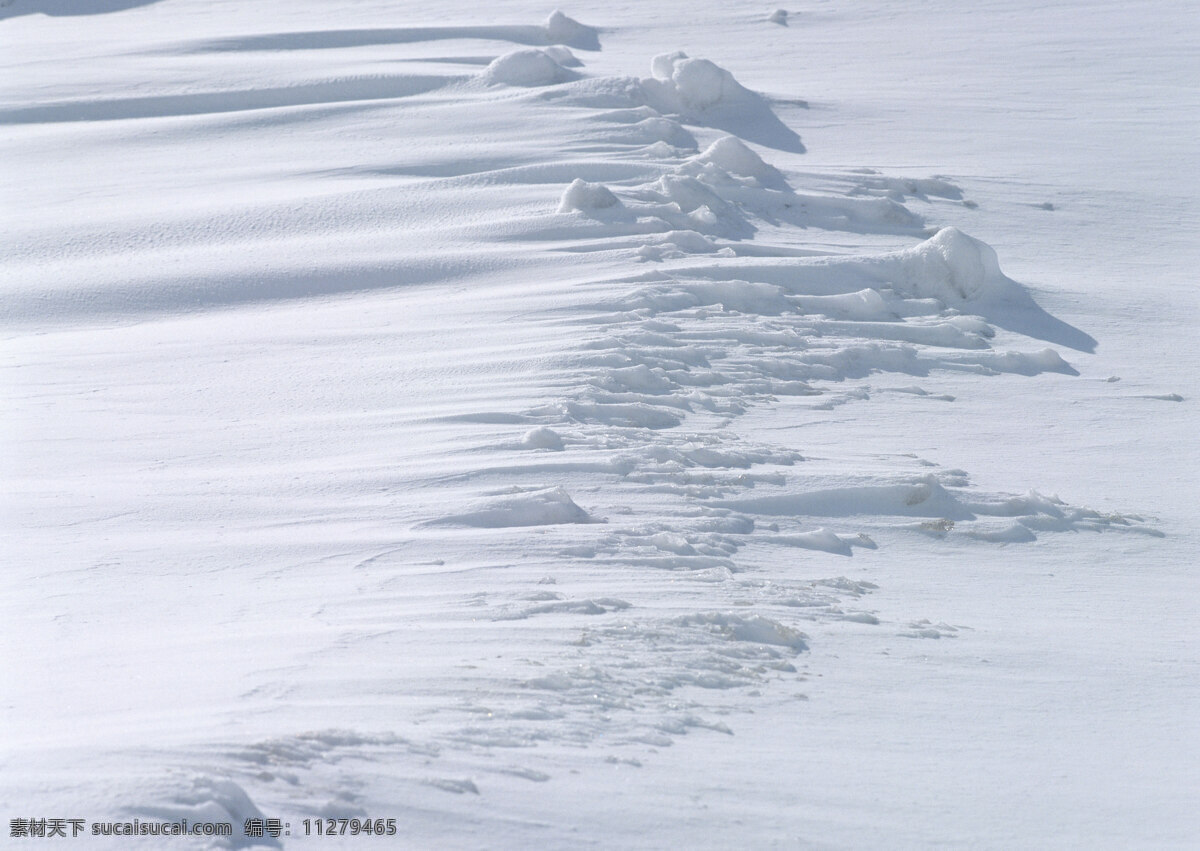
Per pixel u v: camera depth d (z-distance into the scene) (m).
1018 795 4.52
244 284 15.84
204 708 4.54
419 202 19.12
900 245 17.88
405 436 9.97
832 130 24.58
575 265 15.75
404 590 6.60
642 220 17.44
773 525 8.45
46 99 30.53
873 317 14.52
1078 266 17.56
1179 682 6.08
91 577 6.85
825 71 30.59
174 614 6.19
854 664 5.93
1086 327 14.86
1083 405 12.09
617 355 12.02
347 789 3.75
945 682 5.80
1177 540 8.78
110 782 3.42
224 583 6.75
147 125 26.50
